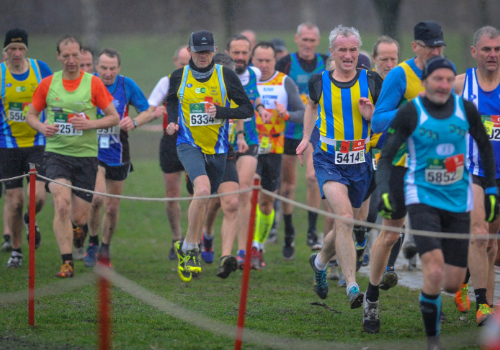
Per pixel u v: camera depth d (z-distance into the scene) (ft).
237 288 81.92
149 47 393.91
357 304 62.54
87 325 61.36
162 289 79.05
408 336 58.80
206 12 380.58
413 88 60.34
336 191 66.28
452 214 52.37
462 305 66.95
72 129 82.89
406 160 58.49
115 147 95.61
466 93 66.23
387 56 80.33
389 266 76.13
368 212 87.56
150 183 174.81
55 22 425.28
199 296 75.66
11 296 71.77
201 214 77.56
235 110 76.64
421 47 59.41
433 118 51.16
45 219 140.05
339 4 436.76
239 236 94.12
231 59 90.07
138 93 97.91
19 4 423.23
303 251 113.60
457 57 346.33
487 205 52.39
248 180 93.09
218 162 79.66
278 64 115.96
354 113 67.10
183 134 78.89
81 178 84.53
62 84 83.15
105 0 432.25
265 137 97.40
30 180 63.26
